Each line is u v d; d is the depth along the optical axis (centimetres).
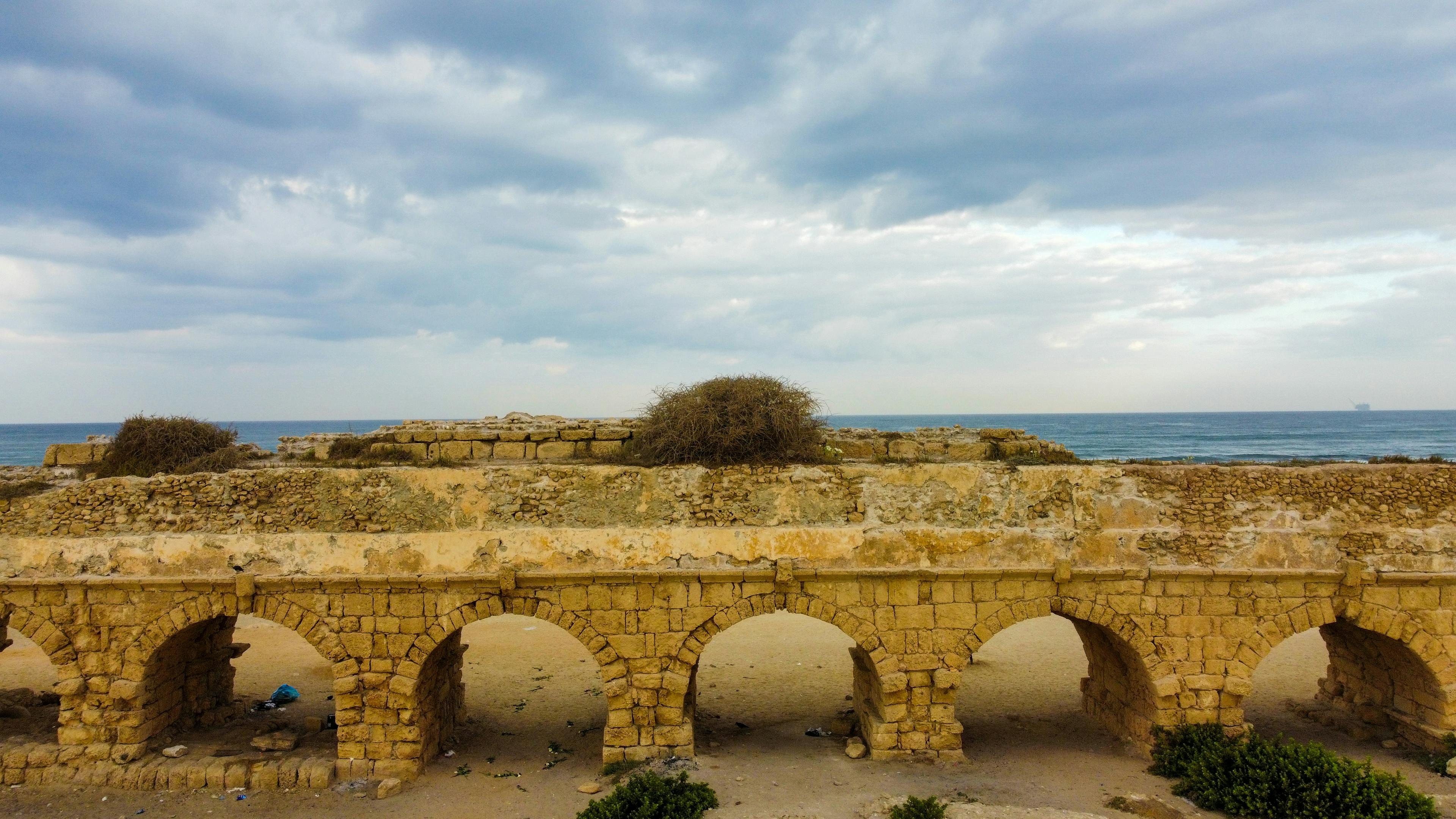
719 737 1914
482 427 1997
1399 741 1773
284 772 1614
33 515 1692
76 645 1664
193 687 1889
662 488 1700
